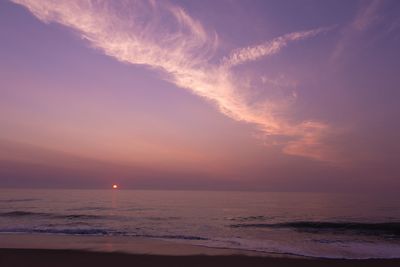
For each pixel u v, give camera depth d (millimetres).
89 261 11734
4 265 10961
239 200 62219
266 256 12969
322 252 14141
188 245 15484
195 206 45438
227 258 12492
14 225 22281
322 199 65562
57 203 47000
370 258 12805
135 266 11148
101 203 48750
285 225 24750
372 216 31359
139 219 27797
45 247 14602
